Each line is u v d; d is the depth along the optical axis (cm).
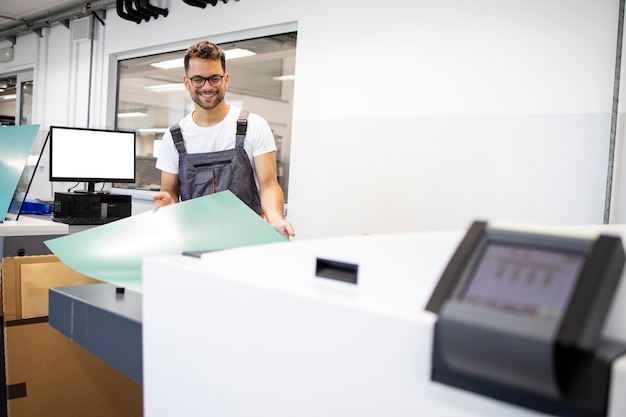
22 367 138
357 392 47
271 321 54
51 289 86
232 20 338
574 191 212
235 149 198
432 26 249
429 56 251
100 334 75
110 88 444
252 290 55
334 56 286
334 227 289
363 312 46
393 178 265
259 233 97
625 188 199
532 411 38
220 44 362
